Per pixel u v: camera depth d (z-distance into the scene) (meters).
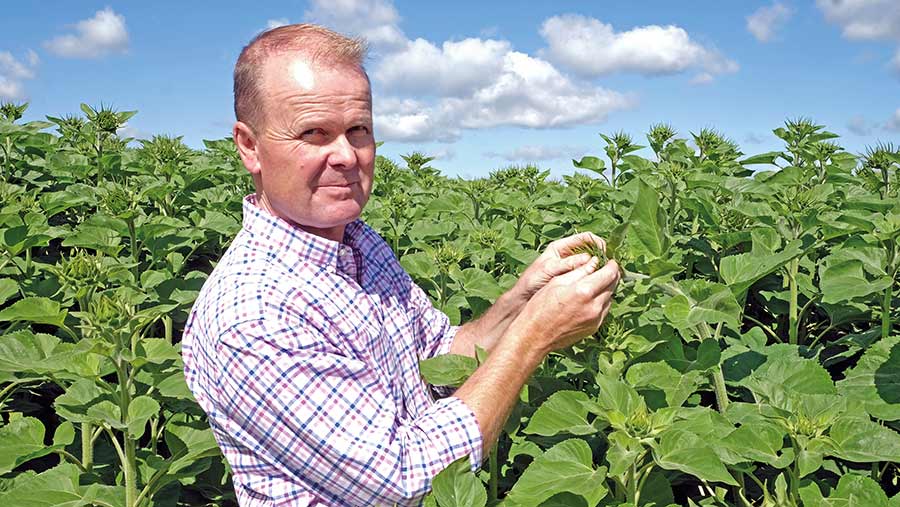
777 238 4.41
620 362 2.92
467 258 5.79
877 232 3.84
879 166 6.33
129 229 5.12
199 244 5.77
